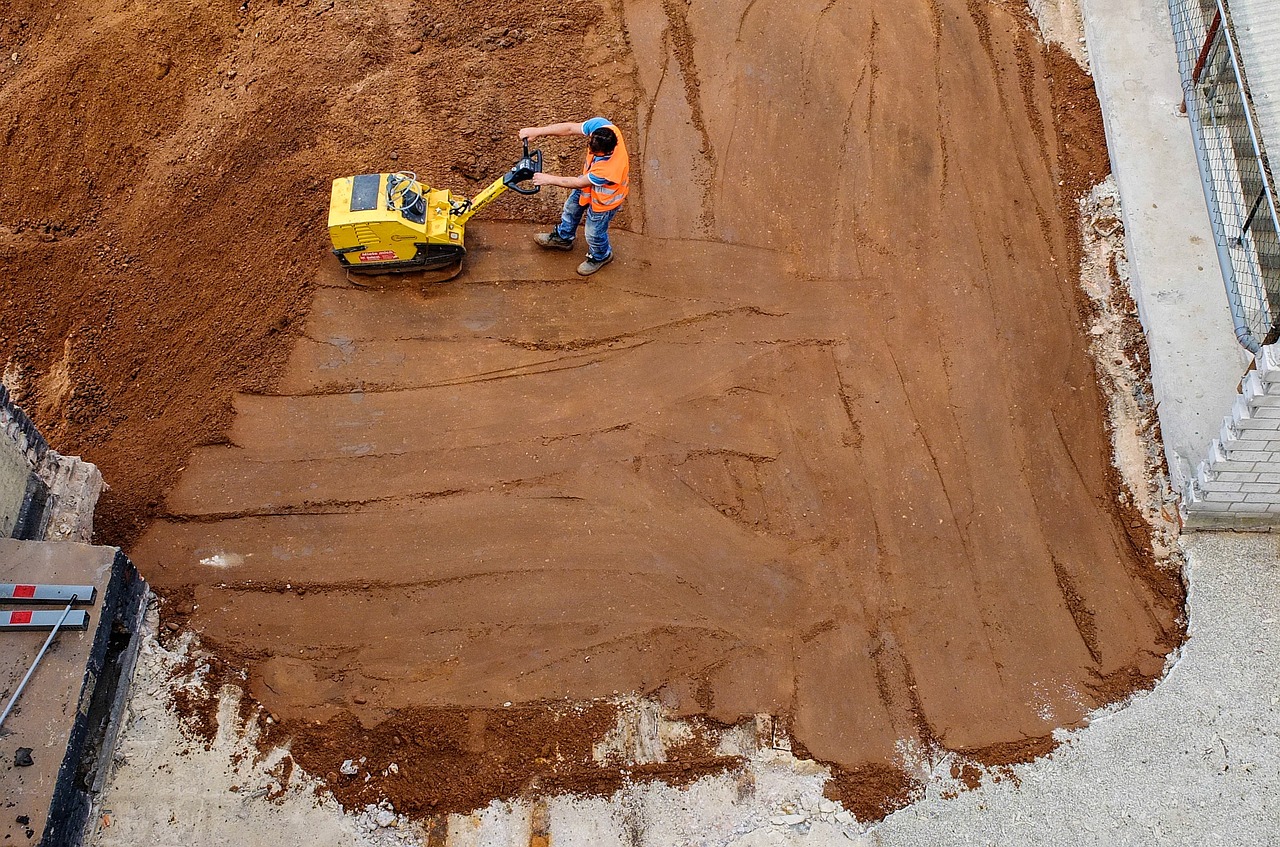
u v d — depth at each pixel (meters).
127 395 9.08
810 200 9.84
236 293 9.41
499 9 11.04
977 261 9.44
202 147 10.41
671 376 8.89
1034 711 7.34
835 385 8.82
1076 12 10.85
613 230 9.71
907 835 6.82
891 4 11.14
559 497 8.31
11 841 6.08
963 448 8.48
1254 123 7.60
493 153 10.05
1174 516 8.00
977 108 10.38
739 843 6.85
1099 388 8.74
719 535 8.13
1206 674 7.29
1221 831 6.69
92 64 11.38
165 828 6.82
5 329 9.82
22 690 6.52
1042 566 7.96
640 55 10.80
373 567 8.02
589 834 6.90
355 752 7.24
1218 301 8.73
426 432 8.63
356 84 10.52
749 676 7.55
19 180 10.91
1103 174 9.78
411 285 9.38
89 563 7.08
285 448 8.58
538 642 7.70
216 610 7.85
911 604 7.82
